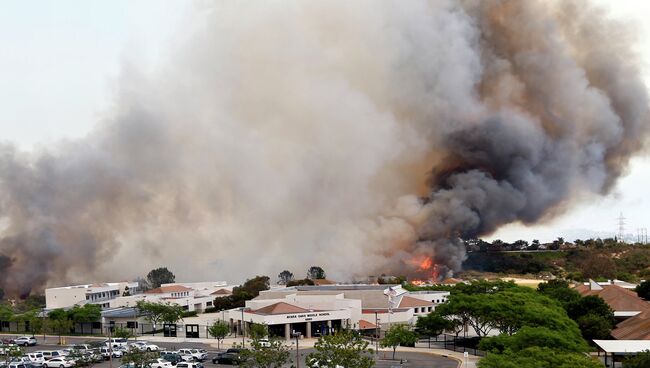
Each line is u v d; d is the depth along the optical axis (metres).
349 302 124.69
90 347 99.62
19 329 142.88
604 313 99.38
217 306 159.88
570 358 55.25
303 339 114.25
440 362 87.56
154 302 137.25
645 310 97.06
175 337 124.81
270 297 135.75
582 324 92.00
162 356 90.44
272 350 68.69
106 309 145.38
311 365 64.38
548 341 66.94
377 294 133.75
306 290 143.25
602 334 89.56
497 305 91.12
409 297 138.12
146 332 132.62
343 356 63.34
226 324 117.56
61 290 168.25
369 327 122.31
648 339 77.62
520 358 56.34
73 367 90.25
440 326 103.69
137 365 79.56
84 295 167.75
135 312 133.75
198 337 124.56
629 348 72.56
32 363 91.25
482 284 131.12
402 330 94.75
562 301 111.00
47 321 126.62
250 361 72.81
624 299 110.81
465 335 109.75
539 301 98.38
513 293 101.75
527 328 71.06
